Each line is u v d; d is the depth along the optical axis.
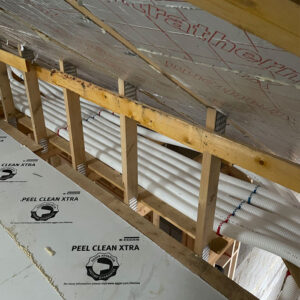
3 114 2.52
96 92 1.35
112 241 1.35
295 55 0.42
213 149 0.99
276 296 3.29
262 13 0.39
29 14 0.92
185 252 1.32
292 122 0.73
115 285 1.16
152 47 0.68
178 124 1.06
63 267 1.22
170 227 2.63
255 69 0.54
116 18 0.61
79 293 1.12
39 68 1.67
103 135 2.18
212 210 1.27
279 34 0.40
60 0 0.65
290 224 1.39
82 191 1.64
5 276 1.18
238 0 0.40
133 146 1.48
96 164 1.94
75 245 1.32
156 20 0.53
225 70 0.60
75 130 1.79
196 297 1.13
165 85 0.96
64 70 1.54
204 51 0.56
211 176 1.13
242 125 1.03
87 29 0.77
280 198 1.56
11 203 1.54
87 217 1.47
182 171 1.79
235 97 0.75
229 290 1.17
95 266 1.23
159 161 1.88
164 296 1.12
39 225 1.42
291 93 0.56
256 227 1.38
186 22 0.49
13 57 1.80
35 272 1.20
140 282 1.17
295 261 1.22
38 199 1.58
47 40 1.12
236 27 0.43
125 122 1.37
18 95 2.75
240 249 2.32
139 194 1.69
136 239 1.36
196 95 0.91
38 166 1.83
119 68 1.04
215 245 1.42
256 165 0.88
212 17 0.44
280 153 1.14
